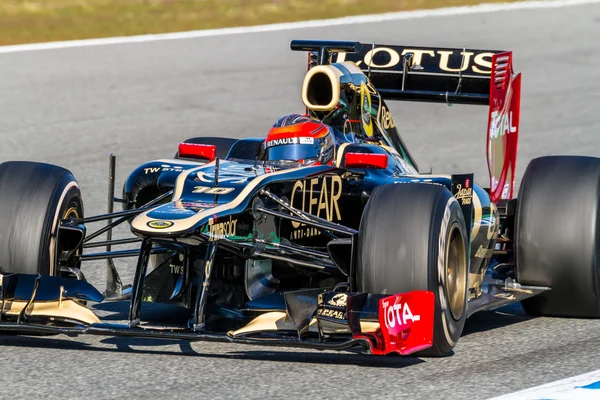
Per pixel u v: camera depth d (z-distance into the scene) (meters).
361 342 18.22
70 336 21.38
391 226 19.34
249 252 20.97
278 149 22.98
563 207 23.00
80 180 40.38
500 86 28.02
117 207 36.53
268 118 51.78
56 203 21.36
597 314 23.34
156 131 49.12
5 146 45.97
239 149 23.92
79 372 18.77
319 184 22.72
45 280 20.41
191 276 21.22
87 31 72.62
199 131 49.22
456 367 19.27
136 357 19.78
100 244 22.19
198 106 54.22
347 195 22.91
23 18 74.56
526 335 22.03
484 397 17.31
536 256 23.17
